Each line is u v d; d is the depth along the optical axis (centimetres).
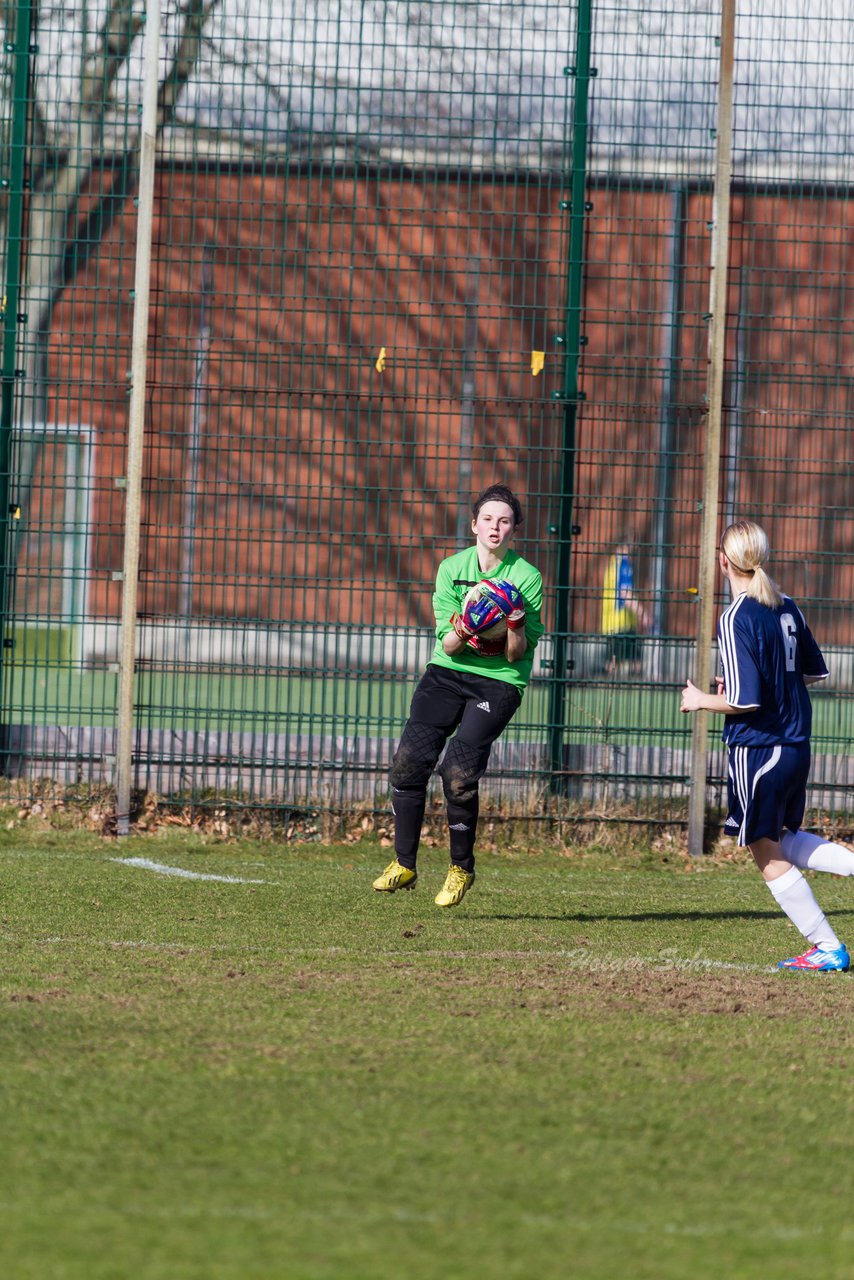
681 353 3709
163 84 3831
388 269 3775
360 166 4244
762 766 2277
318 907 2808
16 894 2827
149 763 3684
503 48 3734
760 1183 1308
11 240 3688
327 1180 1280
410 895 3006
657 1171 1330
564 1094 1558
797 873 2325
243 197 4238
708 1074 1652
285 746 3691
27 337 3772
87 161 4103
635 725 3694
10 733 3697
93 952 2286
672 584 3694
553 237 4272
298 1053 1691
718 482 3631
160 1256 1106
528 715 3716
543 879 3322
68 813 3662
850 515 3741
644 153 3766
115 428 4034
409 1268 1095
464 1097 1538
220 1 3812
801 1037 1833
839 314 4141
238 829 3662
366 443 3744
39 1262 1090
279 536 4250
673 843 3653
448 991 2050
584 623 3697
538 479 3719
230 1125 1424
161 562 4059
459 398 3700
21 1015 1823
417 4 3791
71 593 3725
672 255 3875
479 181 4059
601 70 3688
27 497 3728
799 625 2320
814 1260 1130
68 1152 1338
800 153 3719
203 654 3728
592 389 4053
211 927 2556
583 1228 1185
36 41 3784
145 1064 1628
